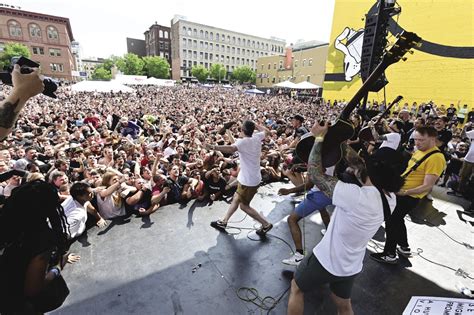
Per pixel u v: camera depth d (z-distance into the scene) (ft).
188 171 15.97
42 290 4.38
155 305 7.20
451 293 7.95
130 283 7.91
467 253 9.90
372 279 8.46
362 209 4.55
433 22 45.24
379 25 11.97
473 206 13.38
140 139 25.85
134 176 13.78
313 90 115.24
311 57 145.07
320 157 5.03
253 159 9.97
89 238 10.02
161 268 8.60
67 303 7.11
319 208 8.44
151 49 305.12
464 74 42.27
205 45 265.75
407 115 17.95
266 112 52.95
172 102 76.13
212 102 79.87
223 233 10.78
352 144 10.55
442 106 41.88
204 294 7.64
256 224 11.62
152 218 11.70
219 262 9.02
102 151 19.83
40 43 157.07
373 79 5.10
